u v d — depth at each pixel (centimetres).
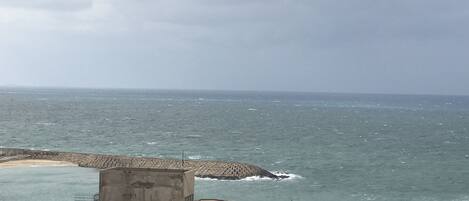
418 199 7188
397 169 9694
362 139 15062
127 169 2978
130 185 2964
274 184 7850
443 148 13275
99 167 8944
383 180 8500
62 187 7219
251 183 7856
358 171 9319
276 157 10981
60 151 10469
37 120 18975
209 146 12700
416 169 9756
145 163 8994
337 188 7738
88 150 11562
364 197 7200
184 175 2948
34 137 13800
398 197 7275
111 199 2978
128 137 14325
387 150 12644
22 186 7231
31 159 9456
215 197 6888
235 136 15175
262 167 9525
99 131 15700
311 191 7469
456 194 7544
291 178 8412
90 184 7450
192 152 11562
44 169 8569
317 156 11262
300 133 16475
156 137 14475
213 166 8475
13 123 17550
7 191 6919
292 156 11188
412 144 14050
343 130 17838
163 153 11281
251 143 13512
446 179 8725
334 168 9606
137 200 2962
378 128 18912
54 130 15638
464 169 9856
